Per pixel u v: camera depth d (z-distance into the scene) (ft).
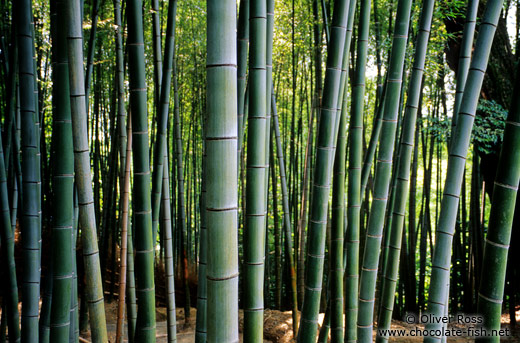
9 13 10.87
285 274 21.18
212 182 3.47
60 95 4.77
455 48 16.98
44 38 14.03
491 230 3.88
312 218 5.98
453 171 5.10
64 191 4.90
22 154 6.14
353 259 6.77
